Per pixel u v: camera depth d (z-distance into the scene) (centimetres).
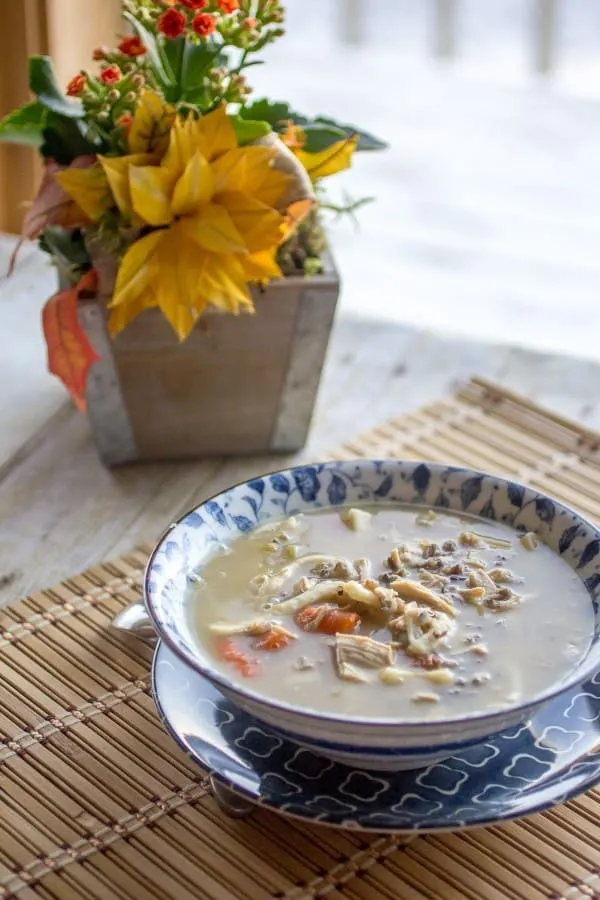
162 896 71
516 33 245
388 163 213
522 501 82
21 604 87
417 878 72
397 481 84
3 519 94
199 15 87
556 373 109
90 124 91
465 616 77
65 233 93
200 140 87
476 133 223
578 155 216
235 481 98
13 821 75
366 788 73
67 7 127
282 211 89
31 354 110
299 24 252
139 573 90
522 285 175
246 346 95
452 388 107
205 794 76
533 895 72
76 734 79
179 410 97
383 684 73
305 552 81
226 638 76
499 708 70
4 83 128
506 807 72
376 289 173
